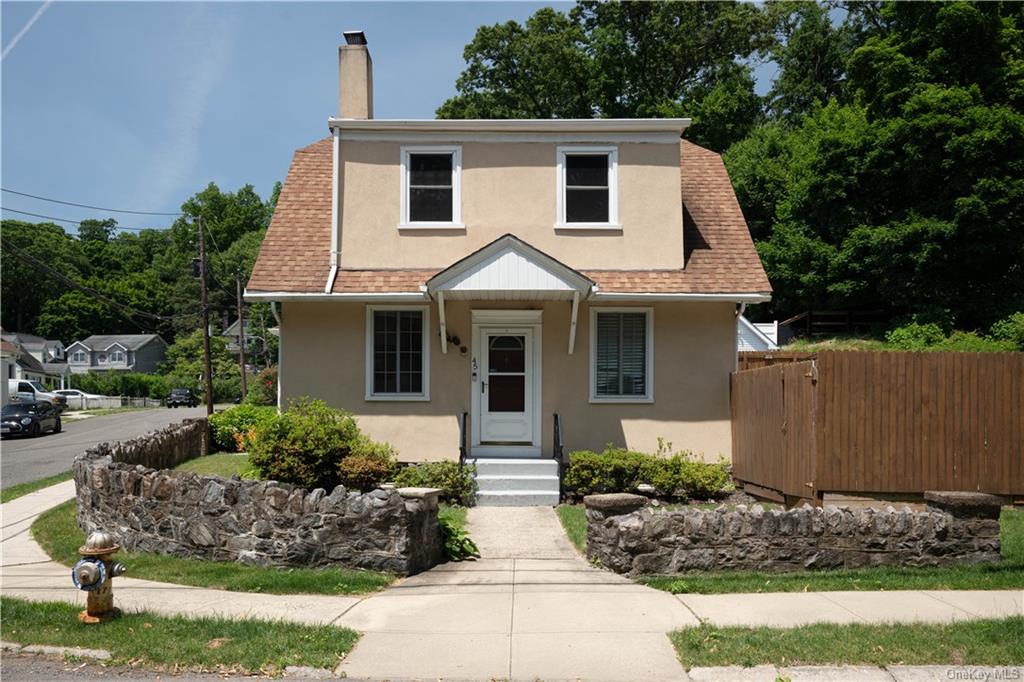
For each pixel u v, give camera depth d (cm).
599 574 838
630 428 1381
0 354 4000
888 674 541
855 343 2783
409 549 830
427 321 1384
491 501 1259
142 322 9112
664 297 1332
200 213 9662
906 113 2844
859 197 3067
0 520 1202
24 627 654
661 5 4312
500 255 1262
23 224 8975
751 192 3666
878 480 1056
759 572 824
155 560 891
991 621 637
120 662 583
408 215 1414
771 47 4600
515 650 602
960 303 2845
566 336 1388
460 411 1379
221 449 2072
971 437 1072
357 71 1560
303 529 852
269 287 1345
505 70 4241
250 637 623
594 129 1400
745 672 547
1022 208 2633
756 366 1563
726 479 1303
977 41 2994
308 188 1567
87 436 3003
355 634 634
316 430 1229
